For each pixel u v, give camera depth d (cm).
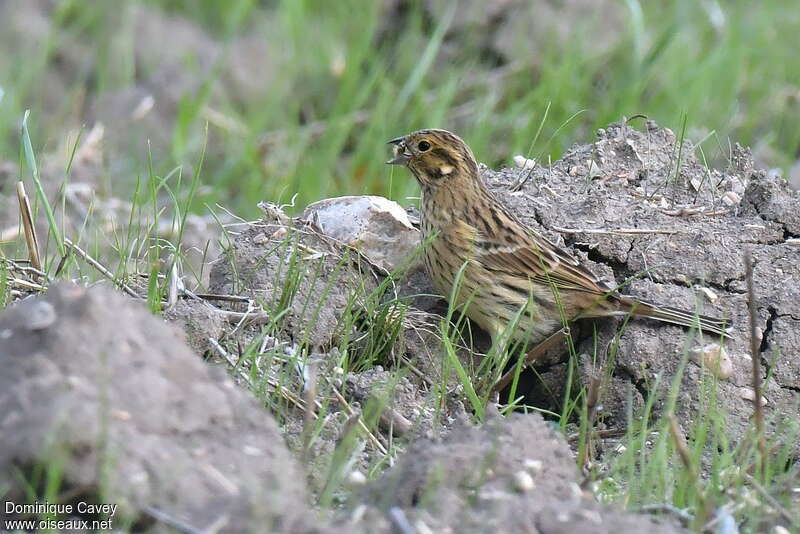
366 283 1136
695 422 1003
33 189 1638
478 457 797
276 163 1784
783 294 1130
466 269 1147
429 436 940
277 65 2102
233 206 1728
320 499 806
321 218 1166
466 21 2070
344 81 1891
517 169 1321
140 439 738
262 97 2044
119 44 2152
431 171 1177
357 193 1667
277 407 945
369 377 1012
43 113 2091
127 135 1945
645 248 1177
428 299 1172
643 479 866
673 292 1141
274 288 1061
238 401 784
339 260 1135
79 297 776
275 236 1146
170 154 1798
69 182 1700
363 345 1072
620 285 1121
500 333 1102
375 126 1764
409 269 1179
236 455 762
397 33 2133
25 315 768
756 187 1224
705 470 960
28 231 1106
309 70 2041
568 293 1139
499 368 1066
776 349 1092
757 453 912
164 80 2034
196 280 1169
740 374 1084
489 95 1841
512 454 810
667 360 1095
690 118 1786
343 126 1791
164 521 715
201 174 1819
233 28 1933
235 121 1903
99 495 716
